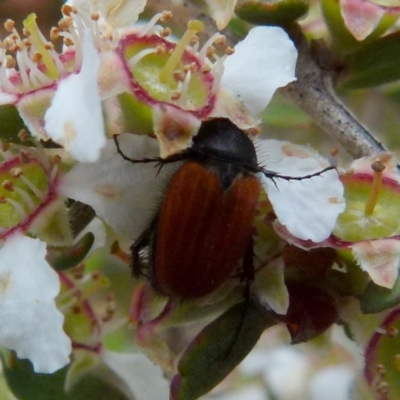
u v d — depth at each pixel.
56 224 0.07
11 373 0.07
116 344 0.08
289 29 0.08
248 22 0.08
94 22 0.07
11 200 0.07
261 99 0.07
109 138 0.07
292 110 0.10
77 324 0.08
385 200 0.07
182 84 0.07
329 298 0.07
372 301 0.07
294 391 0.11
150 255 0.07
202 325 0.08
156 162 0.07
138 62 0.07
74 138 0.06
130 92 0.07
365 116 0.11
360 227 0.07
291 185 0.07
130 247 0.07
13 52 0.07
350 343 0.08
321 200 0.07
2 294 0.07
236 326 0.07
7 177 0.07
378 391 0.07
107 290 0.08
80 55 0.07
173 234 0.07
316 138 0.10
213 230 0.07
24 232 0.07
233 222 0.07
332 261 0.07
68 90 0.07
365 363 0.07
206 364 0.07
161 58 0.07
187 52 0.07
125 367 0.08
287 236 0.07
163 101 0.07
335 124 0.08
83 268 0.08
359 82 0.08
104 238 0.07
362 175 0.07
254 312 0.07
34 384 0.07
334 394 0.11
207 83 0.07
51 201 0.07
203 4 0.08
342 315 0.07
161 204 0.07
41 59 0.07
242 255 0.07
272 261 0.07
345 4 0.08
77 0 0.07
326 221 0.07
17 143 0.07
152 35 0.07
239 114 0.07
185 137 0.07
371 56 0.08
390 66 0.08
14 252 0.07
